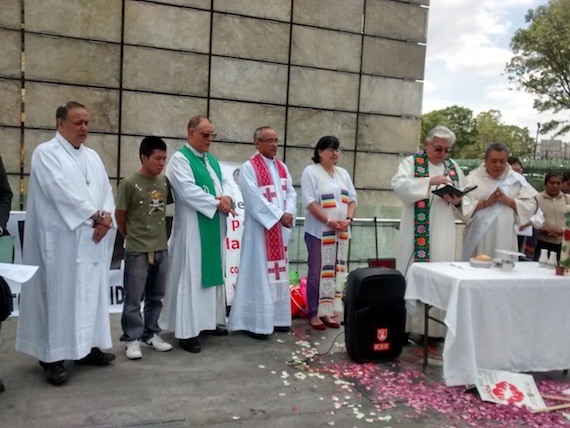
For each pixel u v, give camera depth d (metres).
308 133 6.04
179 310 3.83
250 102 5.75
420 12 6.43
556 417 3.00
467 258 4.39
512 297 3.36
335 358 3.85
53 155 3.06
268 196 4.21
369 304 3.69
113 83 5.23
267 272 4.21
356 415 2.94
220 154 5.69
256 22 5.69
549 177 5.39
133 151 5.36
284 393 3.19
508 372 3.37
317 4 5.92
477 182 4.35
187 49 5.45
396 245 6.43
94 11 5.10
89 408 2.87
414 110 6.53
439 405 3.09
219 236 4.00
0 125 4.90
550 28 23.14
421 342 4.30
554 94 25.08
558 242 5.36
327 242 4.48
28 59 4.94
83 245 3.15
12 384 3.15
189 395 3.10
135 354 3.64
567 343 3.54
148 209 3.62
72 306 3.15
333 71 6.07
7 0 4.82
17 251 4.59
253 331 4.22
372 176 6.41
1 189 3.13
